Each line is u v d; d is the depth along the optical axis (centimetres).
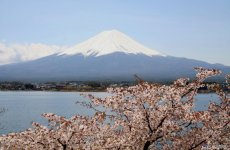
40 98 14475
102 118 1186
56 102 11975
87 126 1156
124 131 1312
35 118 7094
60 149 1156
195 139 1331
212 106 1413
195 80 1316
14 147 1150
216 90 1395
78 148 1155
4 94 18325
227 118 1347
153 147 1382
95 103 1335
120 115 1322
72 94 17412
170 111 1244
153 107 1259
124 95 1288
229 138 1361
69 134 1131
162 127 1252
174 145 1352
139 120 1274
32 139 1140
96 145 1174
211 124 1318
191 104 1309
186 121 1272
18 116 7519
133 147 1273
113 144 1191
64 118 1171
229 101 1422
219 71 1312
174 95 1252
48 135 1129
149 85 1270
